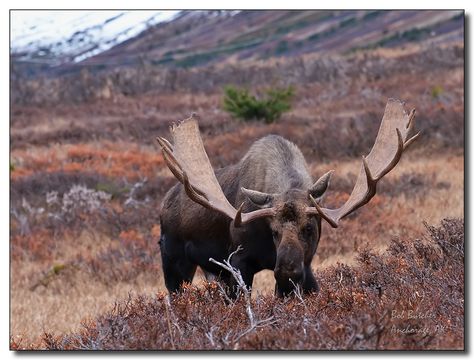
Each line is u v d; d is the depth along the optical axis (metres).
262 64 156.25
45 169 68.88
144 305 21.84
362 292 21.09
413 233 36.78
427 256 25.22
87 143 87.88
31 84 136.12
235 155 67.75
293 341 17.28
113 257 40.88
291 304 20.33
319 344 17.12
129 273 37.91
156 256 40.50
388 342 17.14
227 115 94.50
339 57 148.00
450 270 23.02
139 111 116.31
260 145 26.55
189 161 25.17
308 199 23.56
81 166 69.00
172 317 19.80
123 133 92.75
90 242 46.31
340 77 127.81
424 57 127.31
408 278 22.47
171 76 139.88
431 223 39.34
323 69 133.25
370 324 17.30
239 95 87.69
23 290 38.00
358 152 66.12
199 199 24.08
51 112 121.25
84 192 55.34
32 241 46.53
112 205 54.34
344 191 50.59
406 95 99.75
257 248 25.12
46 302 34.72
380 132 24.88
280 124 83.88
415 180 51.53
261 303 20.66
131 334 19.44
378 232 38.50
